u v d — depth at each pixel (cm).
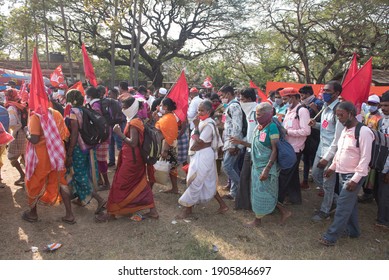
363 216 482
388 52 1947
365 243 394
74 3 2006
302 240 396
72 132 411
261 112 395
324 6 2003
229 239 393
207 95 1045
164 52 2614
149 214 444
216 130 434
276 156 397
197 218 449
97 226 418
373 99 529
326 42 2234
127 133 418
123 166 415
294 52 2244
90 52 2442
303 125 473
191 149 437
